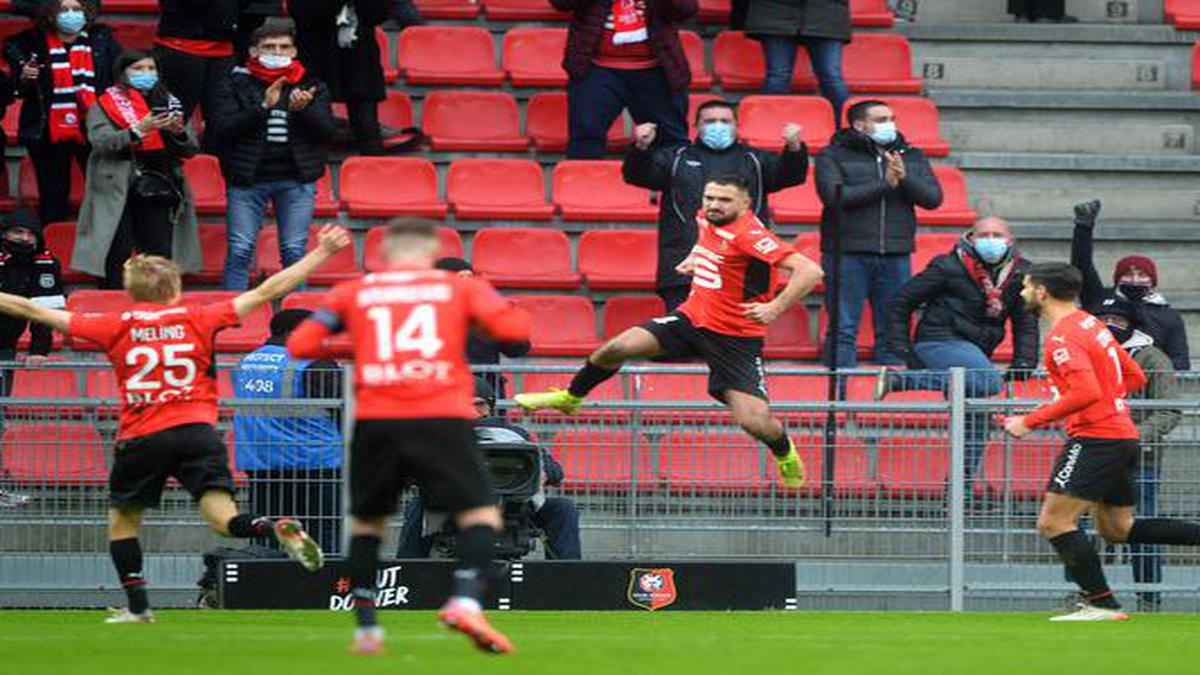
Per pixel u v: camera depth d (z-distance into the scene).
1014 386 47.50
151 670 24.59
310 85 53.44
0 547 42.78
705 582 40.56
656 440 43.91
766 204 52.28
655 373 43.47
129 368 32.28
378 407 25.09
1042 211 60.53
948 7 67.50
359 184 57.00
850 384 47.97
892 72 62.34
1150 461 43.97
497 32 63.38
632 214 56.94
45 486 42.81
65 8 53.59
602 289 55.22
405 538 41.56
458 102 60.00
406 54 61.56
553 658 26.73
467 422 25.19
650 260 55.81
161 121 51.41
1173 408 43.69
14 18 60.97
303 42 57.06
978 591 43.94
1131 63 64.31
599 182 57.38
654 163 51.97
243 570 39.69
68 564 42.94
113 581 43.12
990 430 43.94
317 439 42.41
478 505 25.03
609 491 43.94
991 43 64.25
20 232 49.22
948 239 56.59
